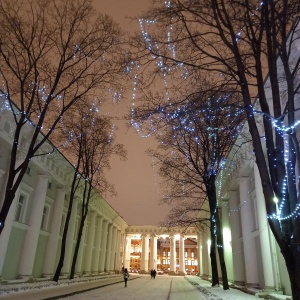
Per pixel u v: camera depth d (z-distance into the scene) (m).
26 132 20.92
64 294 18.56
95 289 25.50
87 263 40.12
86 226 41.12
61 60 15.72
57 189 29.64
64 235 23.89
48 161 25.89
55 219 28.55
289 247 6.46
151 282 41.03
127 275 30.41
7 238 19.44
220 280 34.00
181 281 45.00
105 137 28.58
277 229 6.74
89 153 29.05
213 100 9.22
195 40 9.12
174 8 8.53
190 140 23.78
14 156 14.04
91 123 26.59
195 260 98.88
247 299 14.63
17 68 14.63
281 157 7.16
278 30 7.90
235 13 8.45
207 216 43.94
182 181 26.91
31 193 24.23
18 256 22.33
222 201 30.73
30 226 23.62
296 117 12.55
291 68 11.28
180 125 9.54
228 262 29.78
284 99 12.35
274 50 7.62
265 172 7.18
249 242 21.83
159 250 102.06
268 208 6.92
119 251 66.12
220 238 21.47
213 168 23.00
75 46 15.62
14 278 21.66
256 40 8.04
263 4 7.49
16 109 18.72
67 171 30.03
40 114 16.03
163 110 9.05
